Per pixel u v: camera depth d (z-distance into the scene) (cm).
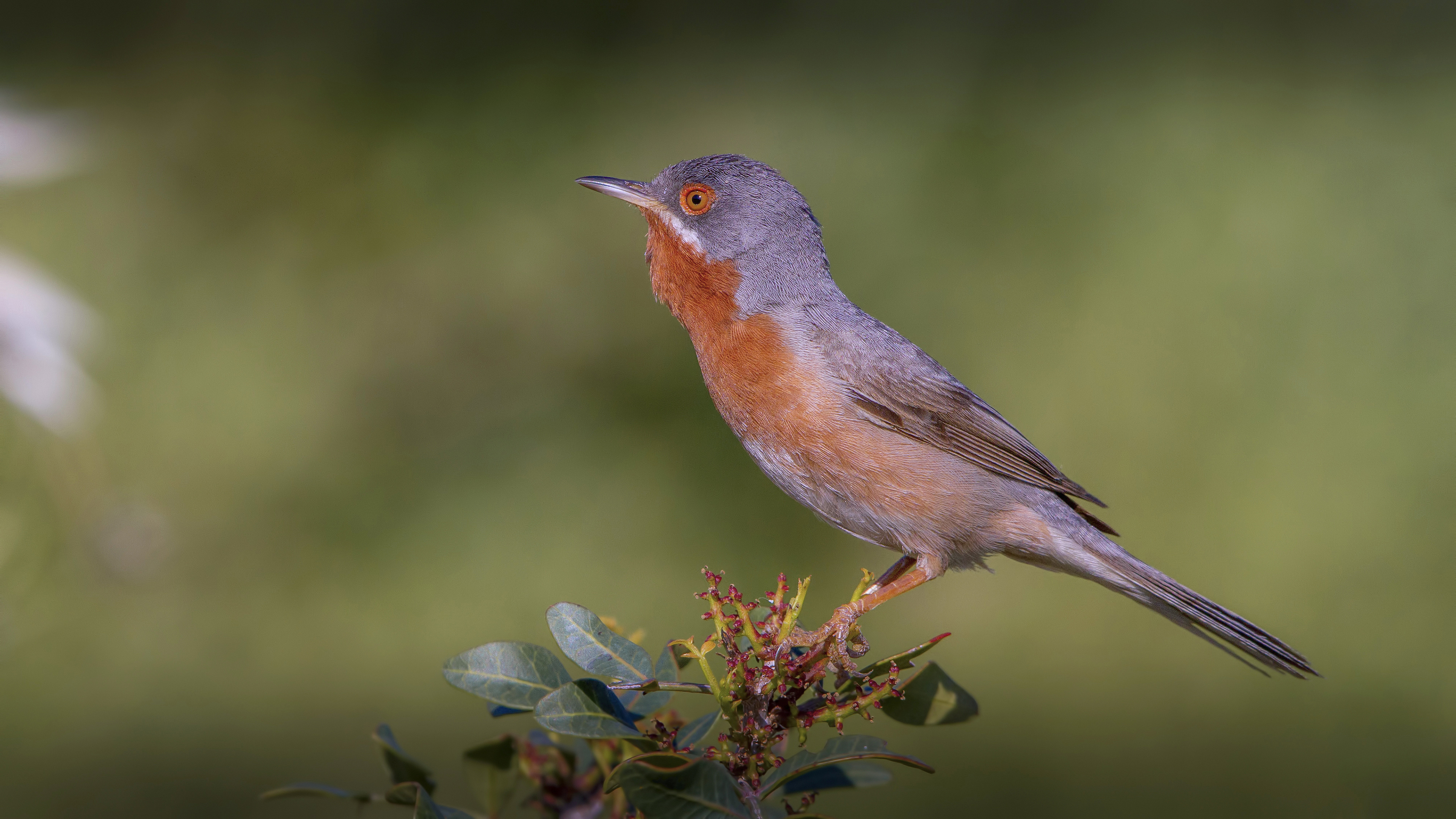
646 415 1362
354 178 1444
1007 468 637
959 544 642
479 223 1428
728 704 401
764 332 638
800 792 442
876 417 628
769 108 1495
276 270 1390
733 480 1322
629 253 1415
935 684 436
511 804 604
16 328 703
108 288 1304
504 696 399
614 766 464
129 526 883
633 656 410
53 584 832
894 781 977
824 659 423
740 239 655
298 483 1276
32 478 800
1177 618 649
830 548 1279
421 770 450
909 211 1416
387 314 1379
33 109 732
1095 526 654
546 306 1393
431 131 1472
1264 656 616
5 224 1277
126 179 1387
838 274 1388
